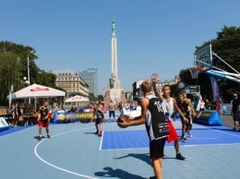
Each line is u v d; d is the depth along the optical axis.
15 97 27.80
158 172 6.23
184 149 11.86
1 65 45.62
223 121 24.86
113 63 80.50
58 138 17.17
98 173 8.40
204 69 30.33
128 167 9.03
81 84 193.25
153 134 6.25
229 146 12.44
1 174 8.82
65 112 31.06
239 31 56.59
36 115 28.45
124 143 14.26
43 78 76.62
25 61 65.38
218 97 27.89
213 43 56.34
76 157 10.98
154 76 8.04
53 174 8.52
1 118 23.36
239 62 52.72
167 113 9.20
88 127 24.50
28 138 17.66
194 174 7.95
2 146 14.73
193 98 33.38
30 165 9.88
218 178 7.52
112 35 80.69
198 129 19.86
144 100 6.40
